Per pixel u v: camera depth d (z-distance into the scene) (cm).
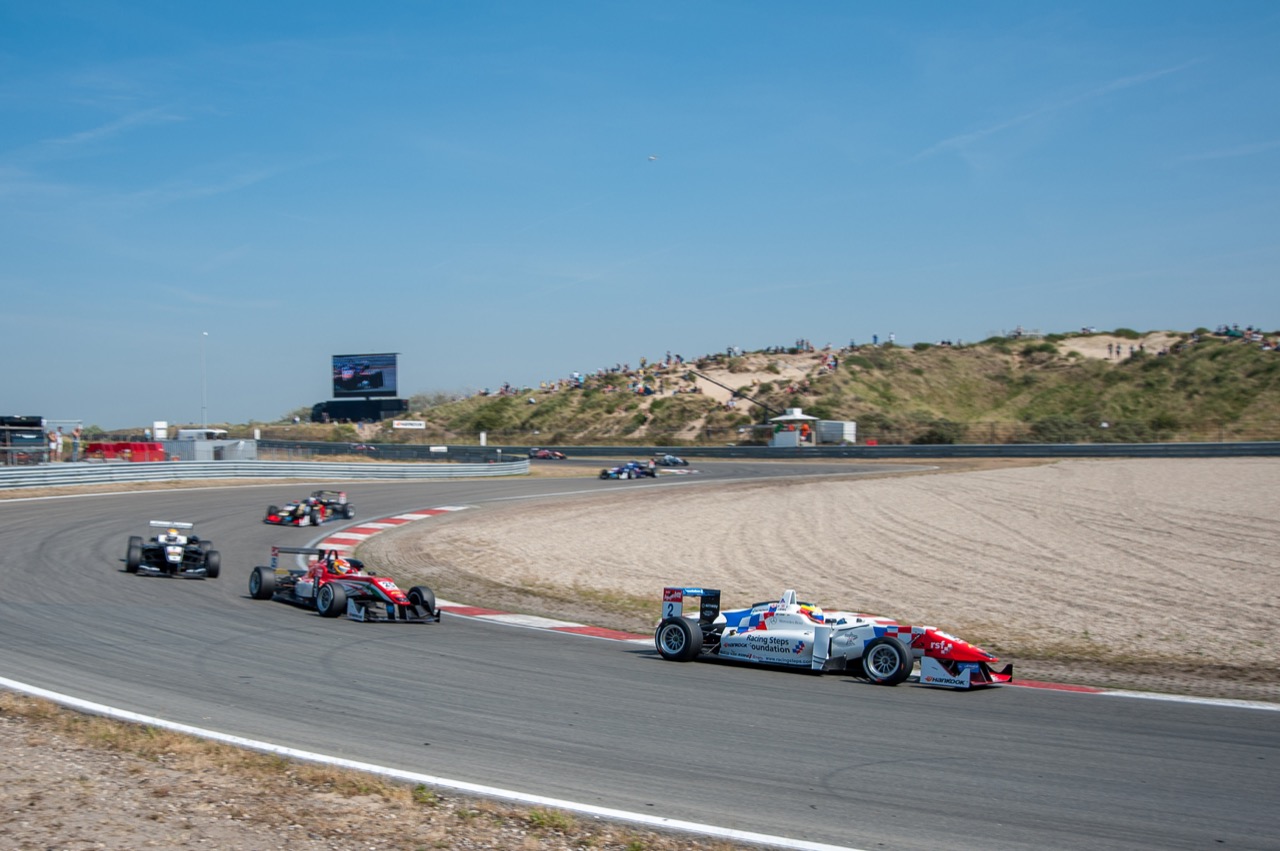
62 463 3834
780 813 634
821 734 828
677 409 8325
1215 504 3061
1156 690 1065
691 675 1086
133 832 563
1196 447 5331
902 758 760
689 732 825
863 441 7319
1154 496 3350
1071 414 7781
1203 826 620
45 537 2177
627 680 1041
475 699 926
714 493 4038
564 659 1160
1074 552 2198
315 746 755
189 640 1184
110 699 880
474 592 1798
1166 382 7819
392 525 2834
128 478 3566
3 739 741
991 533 2572
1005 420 7956
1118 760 762
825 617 1165
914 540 2488
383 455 6512
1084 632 1410
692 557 2255
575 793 664
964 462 5828
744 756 757
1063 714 921
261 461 4125
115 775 664
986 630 1433
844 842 587
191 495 3388
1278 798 676
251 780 664
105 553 2002
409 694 938
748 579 1948
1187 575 1870
